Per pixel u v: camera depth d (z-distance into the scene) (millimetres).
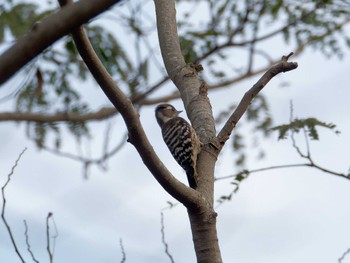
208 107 9188
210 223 7664
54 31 4270
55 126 13453
